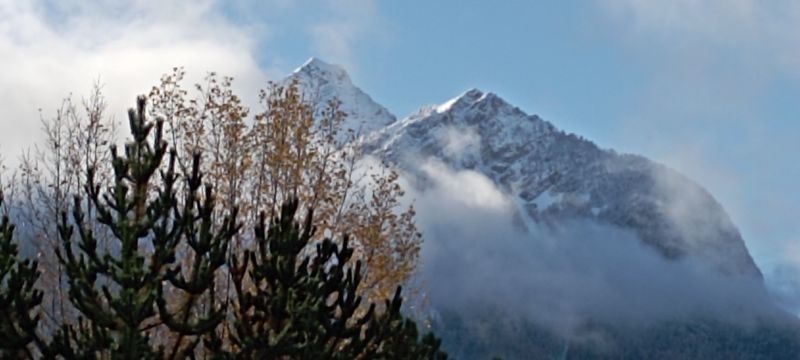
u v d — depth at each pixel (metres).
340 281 18.62
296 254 18.08
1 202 18.98
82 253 17.25
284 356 18.53
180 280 17.33
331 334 18.45
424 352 20.55
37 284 24.73
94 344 17.16
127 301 16.64
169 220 17.36
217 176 27.92
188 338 18.95
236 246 24.84
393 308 19.52
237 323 18.12
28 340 17.53
